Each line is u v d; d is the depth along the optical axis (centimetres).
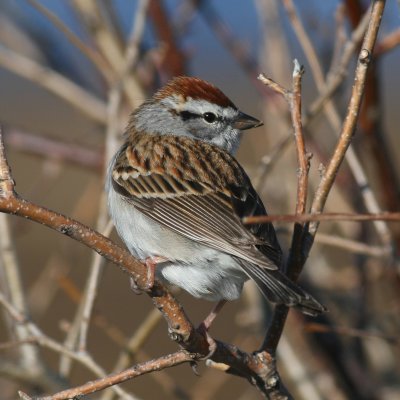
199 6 1320
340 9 1070
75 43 1237
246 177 991
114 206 1005
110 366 1656
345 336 1222
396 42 1077
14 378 1091
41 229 2156
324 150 1287
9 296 1088
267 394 830
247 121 1088
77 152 1418
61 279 1105
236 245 873
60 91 1369
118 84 1172
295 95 800
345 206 1191
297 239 823
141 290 800
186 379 1659
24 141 1421
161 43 1304
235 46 1297
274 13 1252
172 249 940
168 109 1089
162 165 991
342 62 1007
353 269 1252
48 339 983
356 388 1206
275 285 809
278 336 828
